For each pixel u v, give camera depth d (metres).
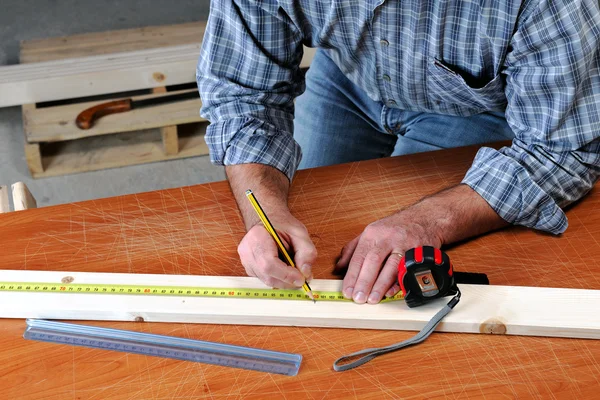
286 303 1.34
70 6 4.24
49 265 1.45
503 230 1.53
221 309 1.33
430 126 2.02
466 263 1.45
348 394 1.18
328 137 2.24
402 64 1.66
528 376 1.21
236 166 1.63
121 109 3.20
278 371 1.22
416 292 1.29
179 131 3.43
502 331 1.29
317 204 1.59
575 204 1.59
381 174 1.68
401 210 1.49
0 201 1.82
